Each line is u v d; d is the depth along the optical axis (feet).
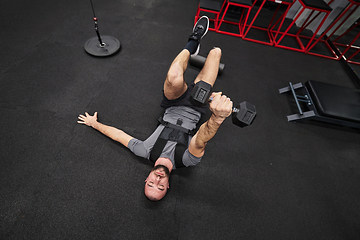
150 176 4.61
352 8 11.43
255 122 7.50
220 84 8.51
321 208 5.77
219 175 5.99
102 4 11.23
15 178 5.13
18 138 5.79
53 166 5.46
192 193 5.58
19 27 9.01
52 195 5.02
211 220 5.22
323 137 7.44
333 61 10.89
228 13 12.64
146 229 4.91
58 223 4.69
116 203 5.16
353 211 5.82
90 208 4.99
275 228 5.30
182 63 4.25
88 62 8.14
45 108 6.54
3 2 10.22
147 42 9.49
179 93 4.78
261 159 6.51
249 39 10.94
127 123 6.66
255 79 9.03
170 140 5.08
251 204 5.60
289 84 8.33
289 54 10.77
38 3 10.56
